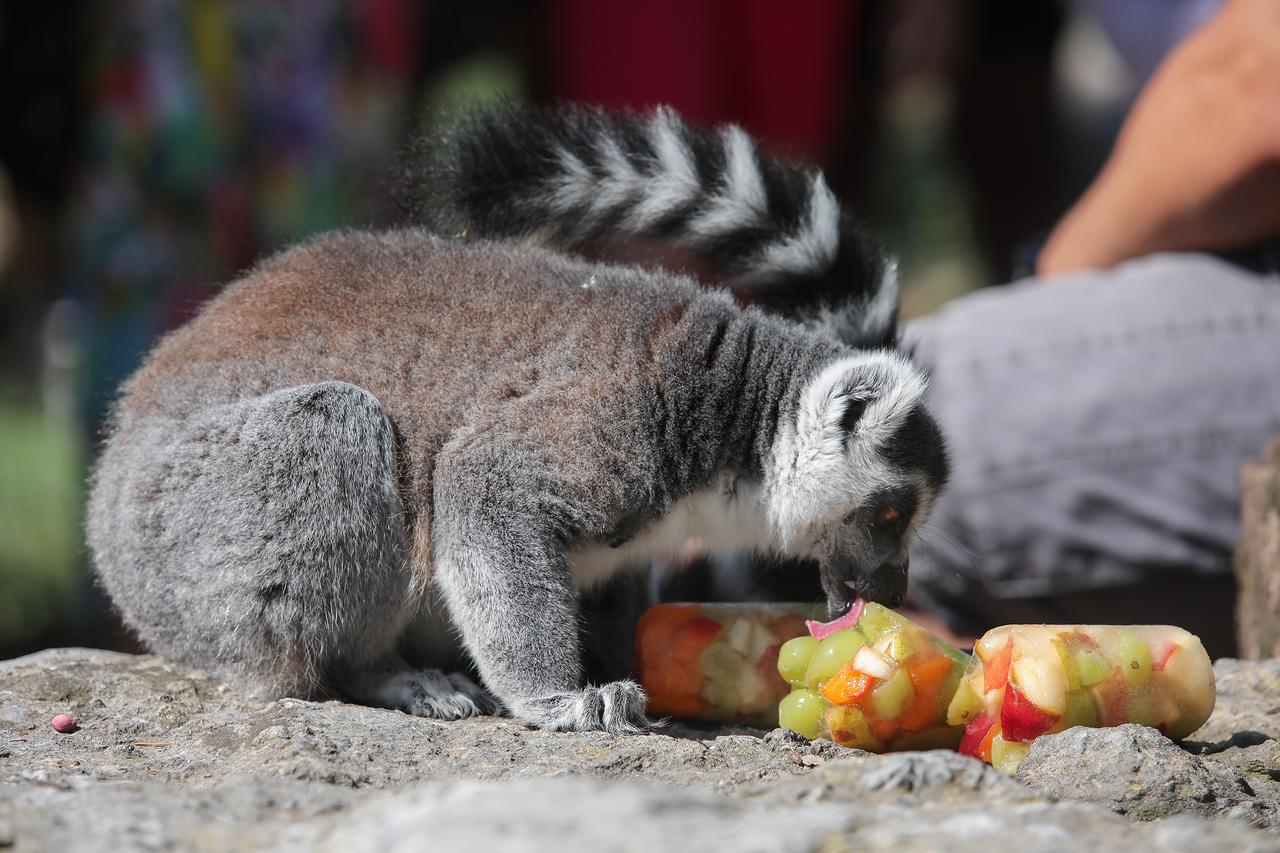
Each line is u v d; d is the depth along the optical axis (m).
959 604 9.75
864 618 6.16
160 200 13.21
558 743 5.79
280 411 6.81
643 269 7.83
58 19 12.84
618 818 3.98
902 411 7.42
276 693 6.97
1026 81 17.94
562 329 7.07
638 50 15.28
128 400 7.66
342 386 6.83
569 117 8.14
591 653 7.98
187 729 6.07
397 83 14.72
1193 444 9.03
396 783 5.18
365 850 3.93
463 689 7.14
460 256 7.49
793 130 15.82
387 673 7.21
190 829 4.35
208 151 13.20
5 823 4.24
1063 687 5.80
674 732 6.77
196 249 13.34
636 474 6.94
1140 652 5.91
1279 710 6.75
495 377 6.95
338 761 5.43
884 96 18.12
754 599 8.60
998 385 9.24
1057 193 18.55
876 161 22.25
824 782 4.71
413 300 7.22
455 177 8.02
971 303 9.95
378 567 6.88
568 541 6.94
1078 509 9.15
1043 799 4.52
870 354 7.65
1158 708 5.90
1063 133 19.17
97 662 7.21
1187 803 5.19
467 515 6.79
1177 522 9.05
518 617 6.73
